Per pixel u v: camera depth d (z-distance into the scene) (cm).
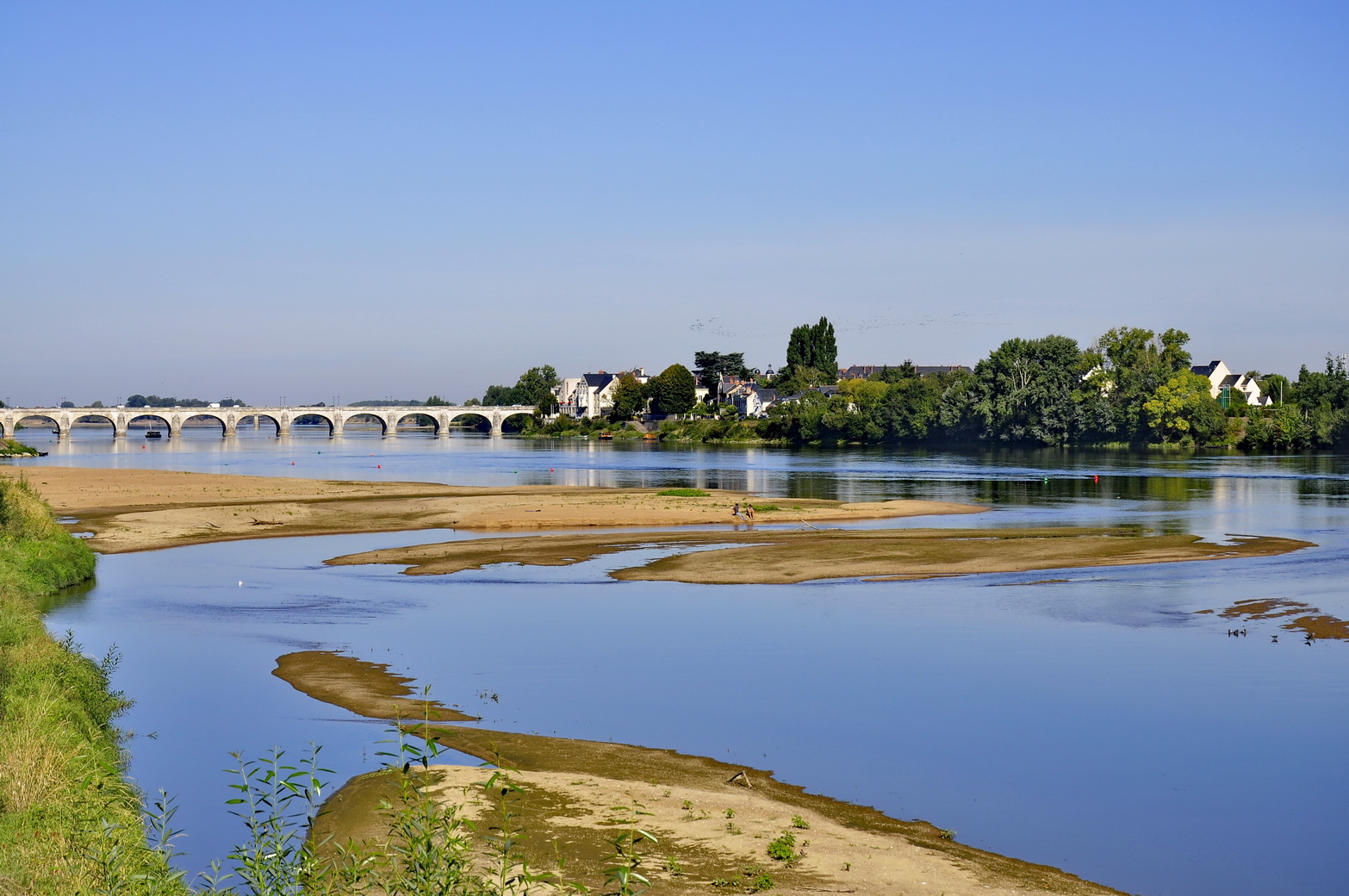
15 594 4228
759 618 4394
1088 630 4131
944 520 7844
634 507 8244
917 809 2366
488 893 1536
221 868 2038
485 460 16162
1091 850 2153
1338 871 2073
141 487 9675
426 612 4538
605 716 3058
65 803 1988
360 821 2186
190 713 3048
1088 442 19012
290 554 6281
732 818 2245
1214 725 2966
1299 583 5091
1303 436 16612
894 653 3778
